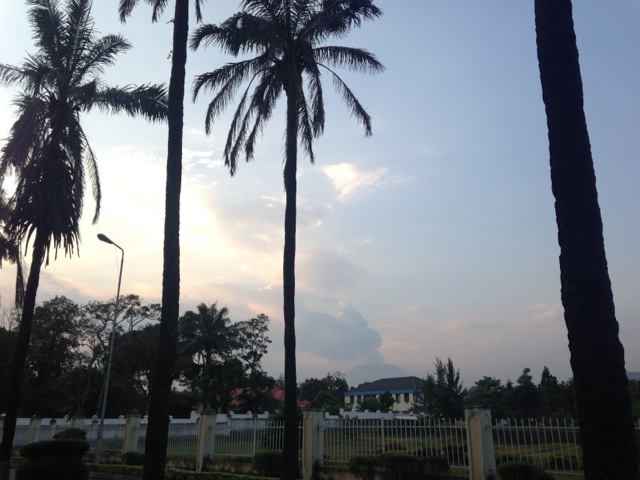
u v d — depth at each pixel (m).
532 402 32.66
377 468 14.86
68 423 31.11
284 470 14.34
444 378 28.08
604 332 6.75
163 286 11.30
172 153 12.25
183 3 13.30
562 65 7.83
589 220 7.19
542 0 8.23
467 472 13.48
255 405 52.06
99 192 20.36
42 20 18.89
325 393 50.66
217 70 18.41
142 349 51.25
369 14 17.52
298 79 16.77
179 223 11.88
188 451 21.48
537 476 11.98
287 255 16.03
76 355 49.81
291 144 16.81
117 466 22.64
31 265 17.52
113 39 19.39
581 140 7.51
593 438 6.49
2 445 16.08
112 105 19.02
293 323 15.56
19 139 17.47
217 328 56.47
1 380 43.16
